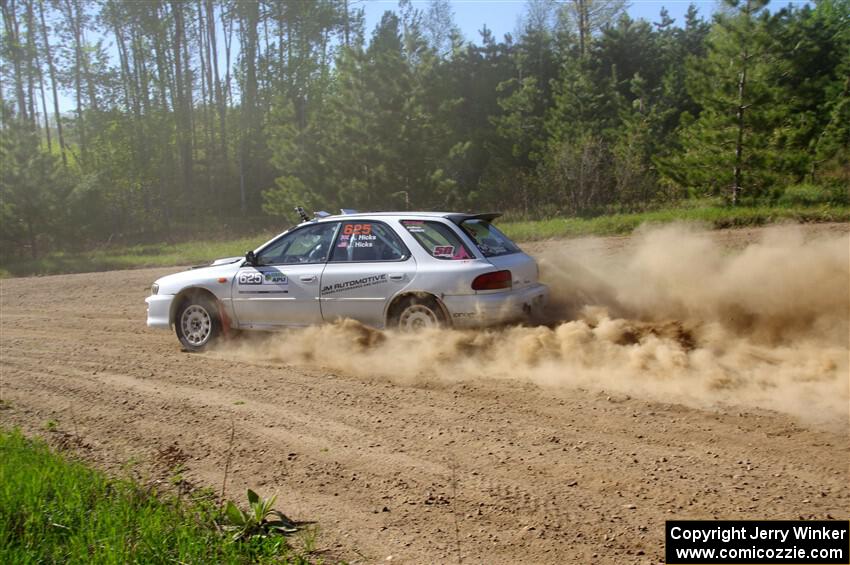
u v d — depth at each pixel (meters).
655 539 3.67
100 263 23.75
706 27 43.28
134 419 6.08
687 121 22.72
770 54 20.28
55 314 12.45
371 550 3.75
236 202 44.28
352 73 26.61
